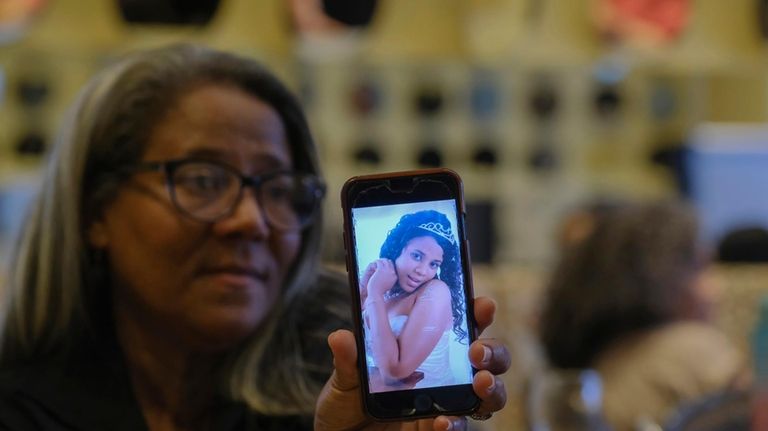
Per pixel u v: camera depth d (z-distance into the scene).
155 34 2.63
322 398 0.86
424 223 0.87
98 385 1.13
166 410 1.17
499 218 4.76
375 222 0.87
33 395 1.11
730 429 1.32
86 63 4.22
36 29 2.63
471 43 2.74
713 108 5.16
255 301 1.11
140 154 1.12
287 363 1.16
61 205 1.16
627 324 2.08
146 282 1.12
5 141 4.20
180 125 1.12
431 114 4.73
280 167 1.15
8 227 4.05
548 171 4.85
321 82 4.61
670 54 2.89
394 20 2.75
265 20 2.66
